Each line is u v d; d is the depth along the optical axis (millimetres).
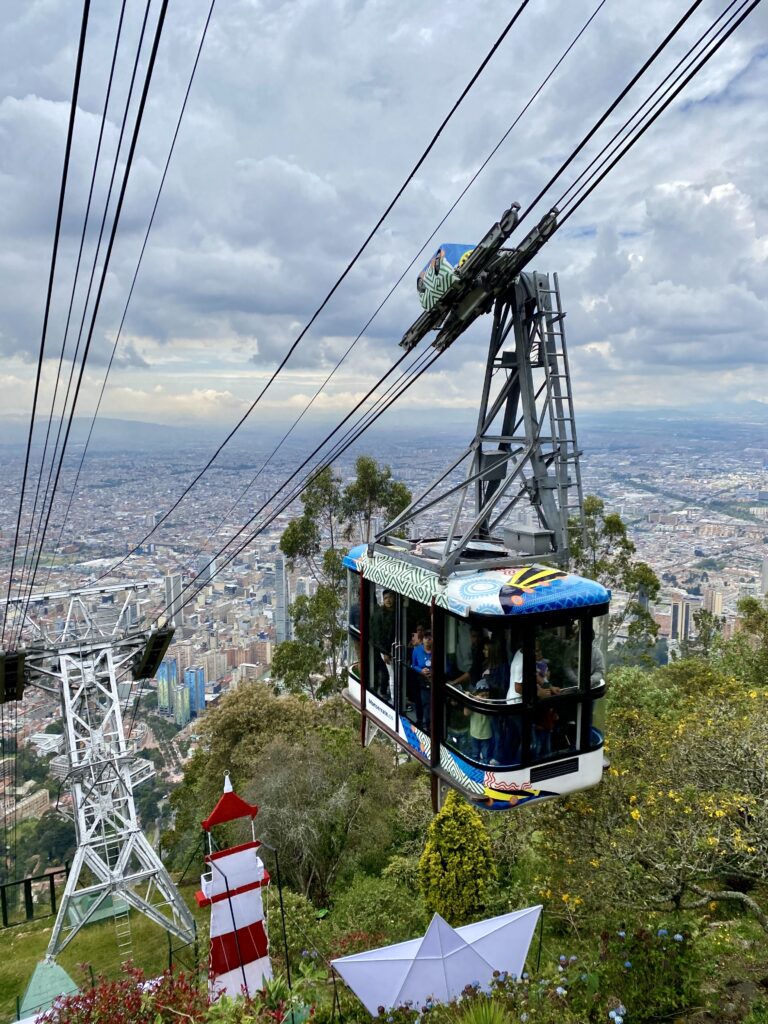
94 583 28172
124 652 26922
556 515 8070
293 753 18125
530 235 6832
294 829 16047
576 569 24328
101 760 24578
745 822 7473
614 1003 6523
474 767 6633
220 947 6551
